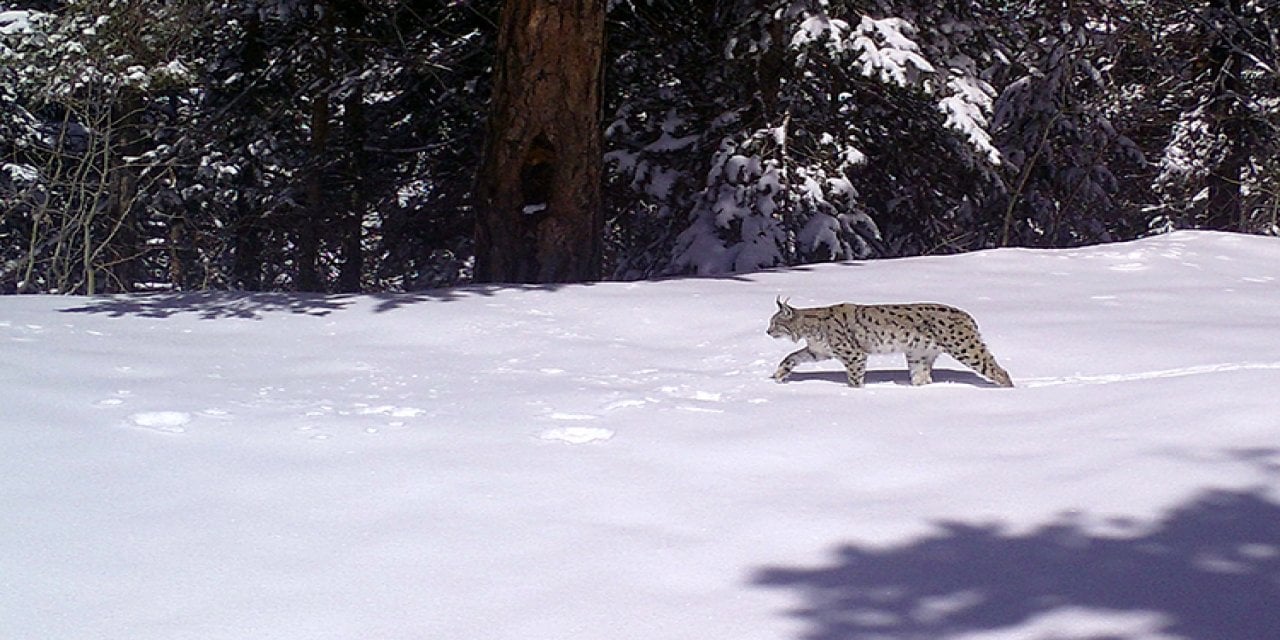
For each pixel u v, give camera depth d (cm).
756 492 621
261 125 2661
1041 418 757
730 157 2142
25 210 2742
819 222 2136
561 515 588
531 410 816
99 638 450
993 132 2697
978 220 2822
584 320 1211
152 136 2711
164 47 2247
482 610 475
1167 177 2955
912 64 1983
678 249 2186
